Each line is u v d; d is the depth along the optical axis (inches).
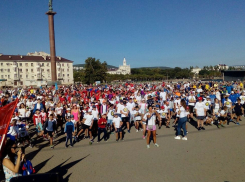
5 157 177.0
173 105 584.4
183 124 390.0
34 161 308.0
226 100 548.4
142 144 370.9
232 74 1681.8
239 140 374.9
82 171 268.2
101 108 513.3
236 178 238.7
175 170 262.5
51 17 1552.7
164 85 1264.8
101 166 281.7
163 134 431.8
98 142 394.3
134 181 237.5
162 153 322.3
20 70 3836.1
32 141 413.7
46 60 4094.5
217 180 235.0
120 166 279.3
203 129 461.1
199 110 451.8
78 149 357.1
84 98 699.4
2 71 3678.6
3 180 217.2
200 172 255.4
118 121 395.9
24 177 177.9
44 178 182.4
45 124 369.4
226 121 475.8
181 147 347.3
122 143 381.7
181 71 6077.8
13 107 184.1
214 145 352.2
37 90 1026.7
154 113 352.5
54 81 1598.2
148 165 279.4
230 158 295.7
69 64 4340.6
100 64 3277.6
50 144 369.4
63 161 304.8
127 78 5516.7
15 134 364.5
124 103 462.6
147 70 7012.8
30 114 528.1
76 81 4702.3
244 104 578.9
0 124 177.3
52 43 1577.3
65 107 524.4
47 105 577.9
